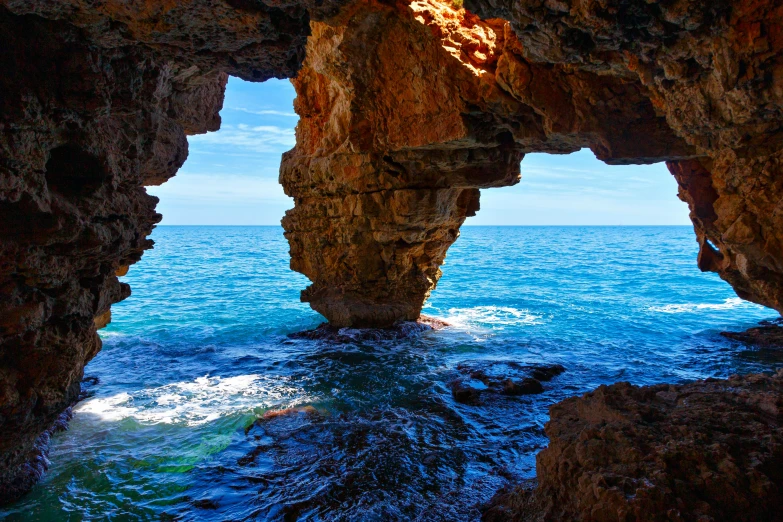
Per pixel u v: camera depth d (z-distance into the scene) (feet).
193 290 131.03
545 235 526.57
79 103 20.76
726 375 58.85
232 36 20.03
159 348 73.56
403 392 54.34
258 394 53.88
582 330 83.05
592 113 42.57
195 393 54.19
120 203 25.75
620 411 24.38
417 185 66.74
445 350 71.20
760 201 31.24
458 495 33.50
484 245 334.44
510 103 47.96
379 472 36.94
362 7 50.57
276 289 133.28
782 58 22.40
